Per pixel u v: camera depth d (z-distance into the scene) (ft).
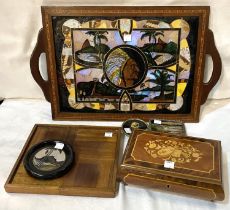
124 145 2.96
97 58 3.09
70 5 3.07
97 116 3.30
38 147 2.83
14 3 3.08
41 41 3.10
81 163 2.71
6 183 2.52
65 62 3.12
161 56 3.06
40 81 3.25
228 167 2.72
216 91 3.48
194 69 3.09
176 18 2.93
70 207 2.41
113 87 3.19
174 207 2.40
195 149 2.66
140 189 2.55
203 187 2.37
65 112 3.30
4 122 3.30
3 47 3.32
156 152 2.63
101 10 2.93
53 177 2.55
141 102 3.24
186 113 3.26
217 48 3.20
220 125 3.19
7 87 3.59
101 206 2.41
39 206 2.42
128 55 3.07
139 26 2.97
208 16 2.91
